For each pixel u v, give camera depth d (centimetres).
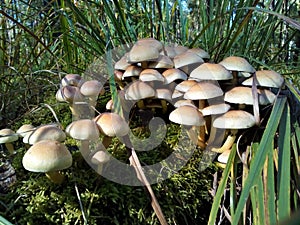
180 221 21
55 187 19
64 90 25
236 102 20
